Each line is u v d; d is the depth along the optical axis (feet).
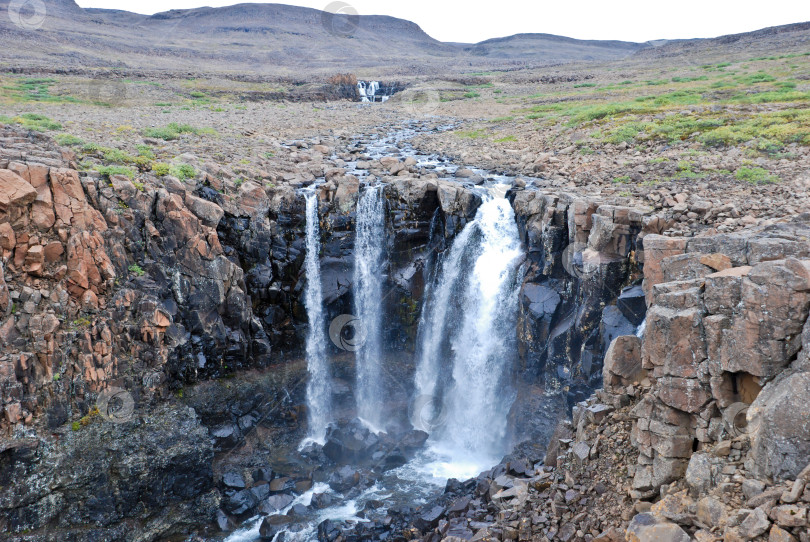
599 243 60.85
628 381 41.52
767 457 27.04
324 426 70.79
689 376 31.96
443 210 74.69
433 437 68.49
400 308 77.51
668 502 30.09
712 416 31.50
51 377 48.03
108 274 54.60
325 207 75.66
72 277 52.29
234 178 73.77
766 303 29.14
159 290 58.90
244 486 55.83
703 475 29.48
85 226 54.34
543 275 67.41
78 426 48.70
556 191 73.10
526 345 65.46
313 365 73.77
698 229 58.13
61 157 62.08
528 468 45.68
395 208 76.54
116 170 63.10
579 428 41.86
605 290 59.82
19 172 52.06
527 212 70.90
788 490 25.59
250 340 67.26
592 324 60.13
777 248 36.29
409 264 76.89
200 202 65.21
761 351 29.17
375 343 77.66
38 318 48.55
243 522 52.65
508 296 69.56
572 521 35.40
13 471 44.57
